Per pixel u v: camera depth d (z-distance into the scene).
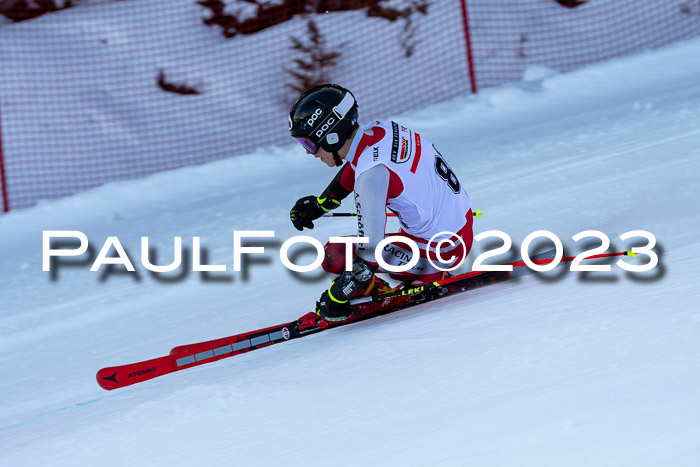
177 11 41.12
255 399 7.72
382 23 38.72
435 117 29.38
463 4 31.88
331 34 38.34
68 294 18.27
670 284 7.91
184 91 37.06
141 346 13.30
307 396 7.42
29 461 7.74
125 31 40.31
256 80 36.84
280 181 26.58
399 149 9.91
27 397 12.03
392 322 9.90
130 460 6.94
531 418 5.47
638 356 6.10
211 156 32.81
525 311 8.30
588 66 31.27
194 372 10.45
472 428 5.58
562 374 6.16
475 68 35.16
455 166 21.88
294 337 10.39
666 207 12.82
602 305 7.71
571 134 22.31
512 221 14.48
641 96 26.17
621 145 19.05
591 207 13.97
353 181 11.05
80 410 9.84
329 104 9.65
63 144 34.19
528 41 36.62
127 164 32.94
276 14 39.81
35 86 37.31
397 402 6.59
